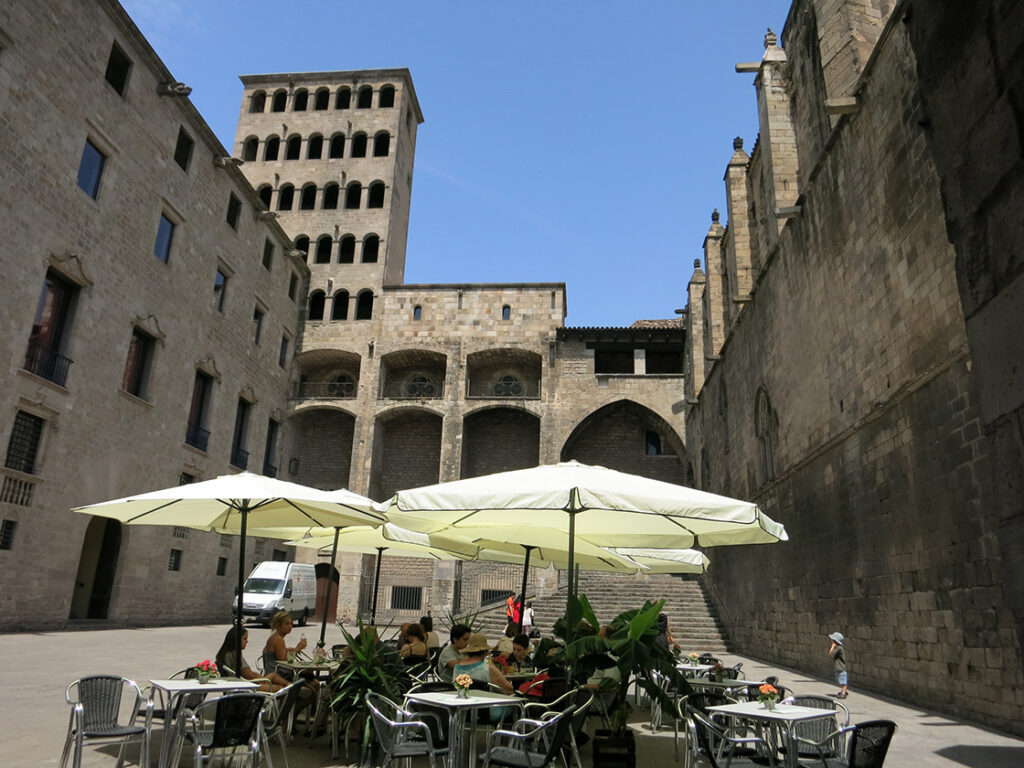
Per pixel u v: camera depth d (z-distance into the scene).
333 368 40.47
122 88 23.91
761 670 17.05
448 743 6.94
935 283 11.12
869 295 13.55
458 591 34.25
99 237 22.30
